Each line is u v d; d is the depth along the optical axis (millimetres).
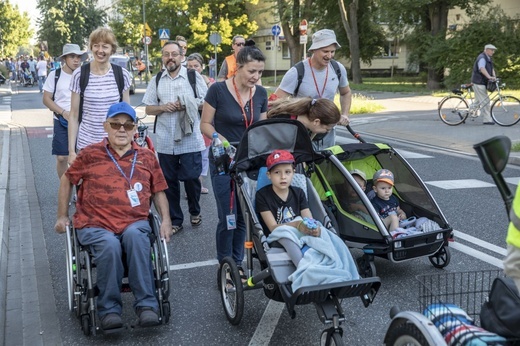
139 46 46656
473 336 2572
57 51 75312
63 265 5613
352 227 5039
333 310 3441
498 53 23250
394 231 4934
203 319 4383
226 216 4520
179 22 42719
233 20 41906
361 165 5750
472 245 5961
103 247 3916
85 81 5512
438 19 25188
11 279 5250
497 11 24344
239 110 4785
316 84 5953
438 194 8117
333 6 34812
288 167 4090
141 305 3939
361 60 37312
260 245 3988
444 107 15359
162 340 4043
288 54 45750
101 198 4207
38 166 10758
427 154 11336
